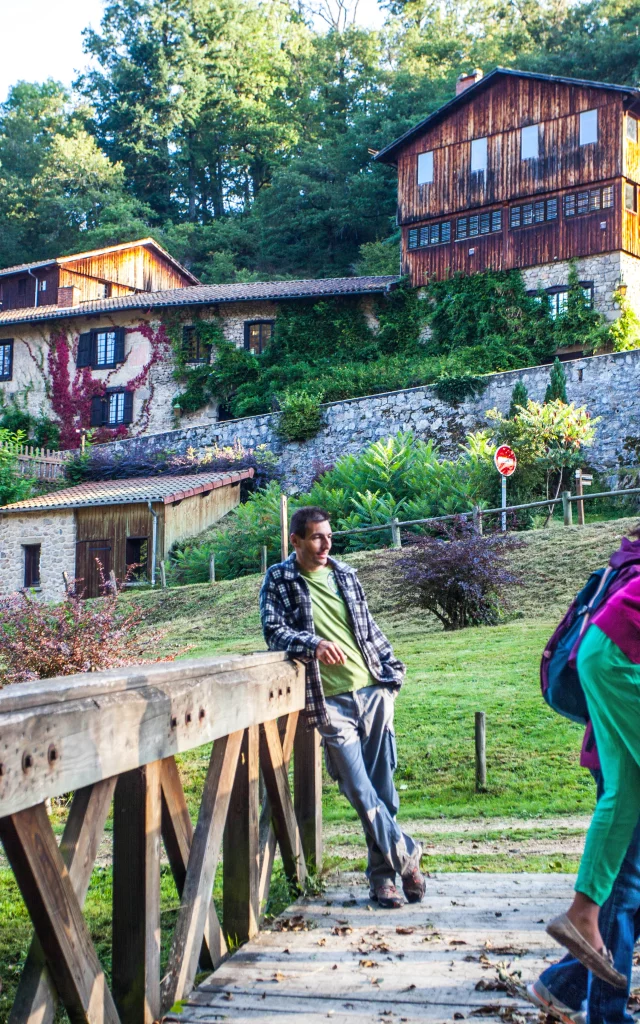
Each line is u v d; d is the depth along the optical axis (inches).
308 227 2233.0
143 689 120.4
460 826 287.0
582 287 1370.6
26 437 1700.3
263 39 2785.4
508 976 134.7
